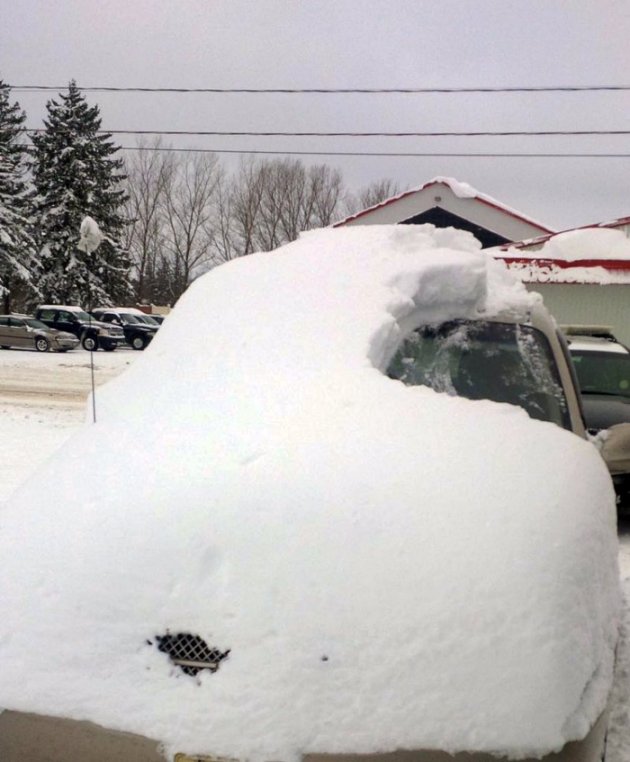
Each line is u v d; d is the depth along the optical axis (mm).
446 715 1746
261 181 62156
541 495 2043
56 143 46844
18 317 31031
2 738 1915
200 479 2141
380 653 1798
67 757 1874
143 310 52719
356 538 1932
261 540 1957
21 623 1986
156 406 2631
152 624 1913
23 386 18750
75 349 31594
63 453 2557
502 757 1724
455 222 25125
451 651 1780
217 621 1879
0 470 8375
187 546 1979
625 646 3836
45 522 2184
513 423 2383
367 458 2135
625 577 5320
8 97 52125
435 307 3191
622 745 2980
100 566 2000
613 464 6020
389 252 3277
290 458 2158
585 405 7352
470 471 2092
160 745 1823
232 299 3193
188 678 1872
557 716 1734
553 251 14859
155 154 64312
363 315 2850
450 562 1874
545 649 1771
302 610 1854
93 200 46844
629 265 14297
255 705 1802
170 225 65375
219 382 2652
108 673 1903
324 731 1774
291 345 2762
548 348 3406
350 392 2453
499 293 3449
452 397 2541
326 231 3707
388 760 1749
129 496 2156
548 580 1852
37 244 45531
